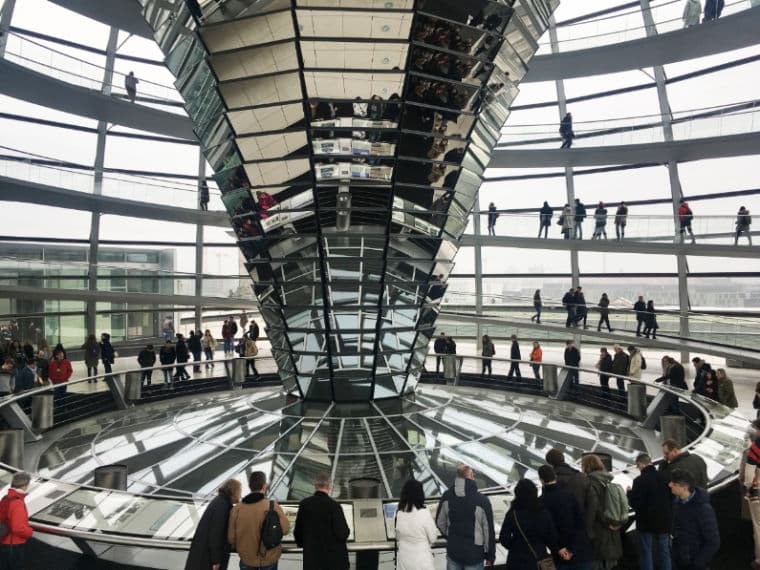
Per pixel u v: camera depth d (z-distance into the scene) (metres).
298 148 10.95
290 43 9.80
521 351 29.97
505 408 14.23
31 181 23.34
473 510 5.54
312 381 13.45
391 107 10.56
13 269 22.64
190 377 17.03
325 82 10.23
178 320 32.06
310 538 5.50
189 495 9.35
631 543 7.57
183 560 7.32
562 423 13.42
